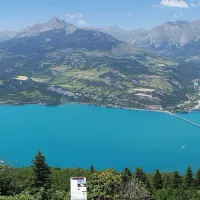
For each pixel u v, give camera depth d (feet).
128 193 129.08
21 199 134.21
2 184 163.73
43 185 249.34
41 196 153.79
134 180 140.46
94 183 128.98
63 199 152.66
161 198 229.86
